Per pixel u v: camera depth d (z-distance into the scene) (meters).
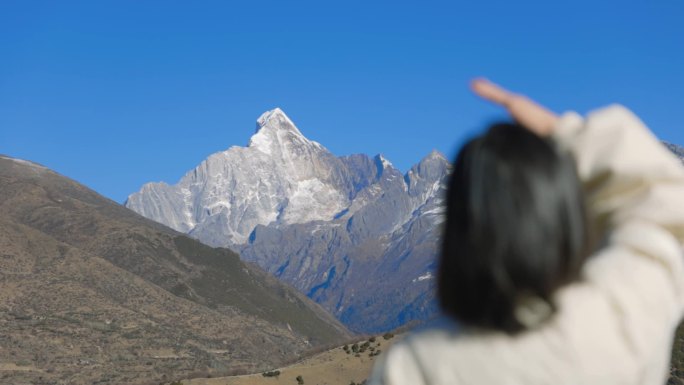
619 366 2.12
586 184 2.34
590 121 2.40
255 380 78.62
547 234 2.09
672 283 2.21
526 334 2.12
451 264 2.17
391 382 2.29
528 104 2.44
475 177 2.12
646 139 2.35
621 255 2.22
